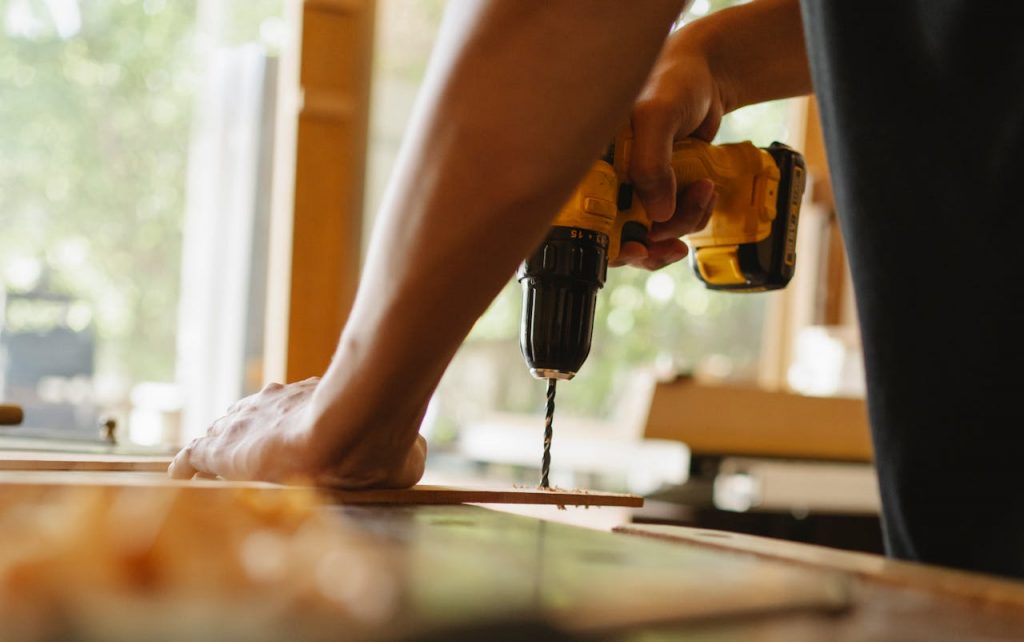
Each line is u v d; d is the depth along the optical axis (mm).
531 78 537
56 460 867
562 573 433
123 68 4738
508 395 4043
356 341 646
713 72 1011
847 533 2240
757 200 1079
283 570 363
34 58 4664
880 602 433
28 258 4727
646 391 2061
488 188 550
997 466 733
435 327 611
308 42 1737
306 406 749
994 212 731
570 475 2525
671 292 4055
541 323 863
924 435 754
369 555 454
